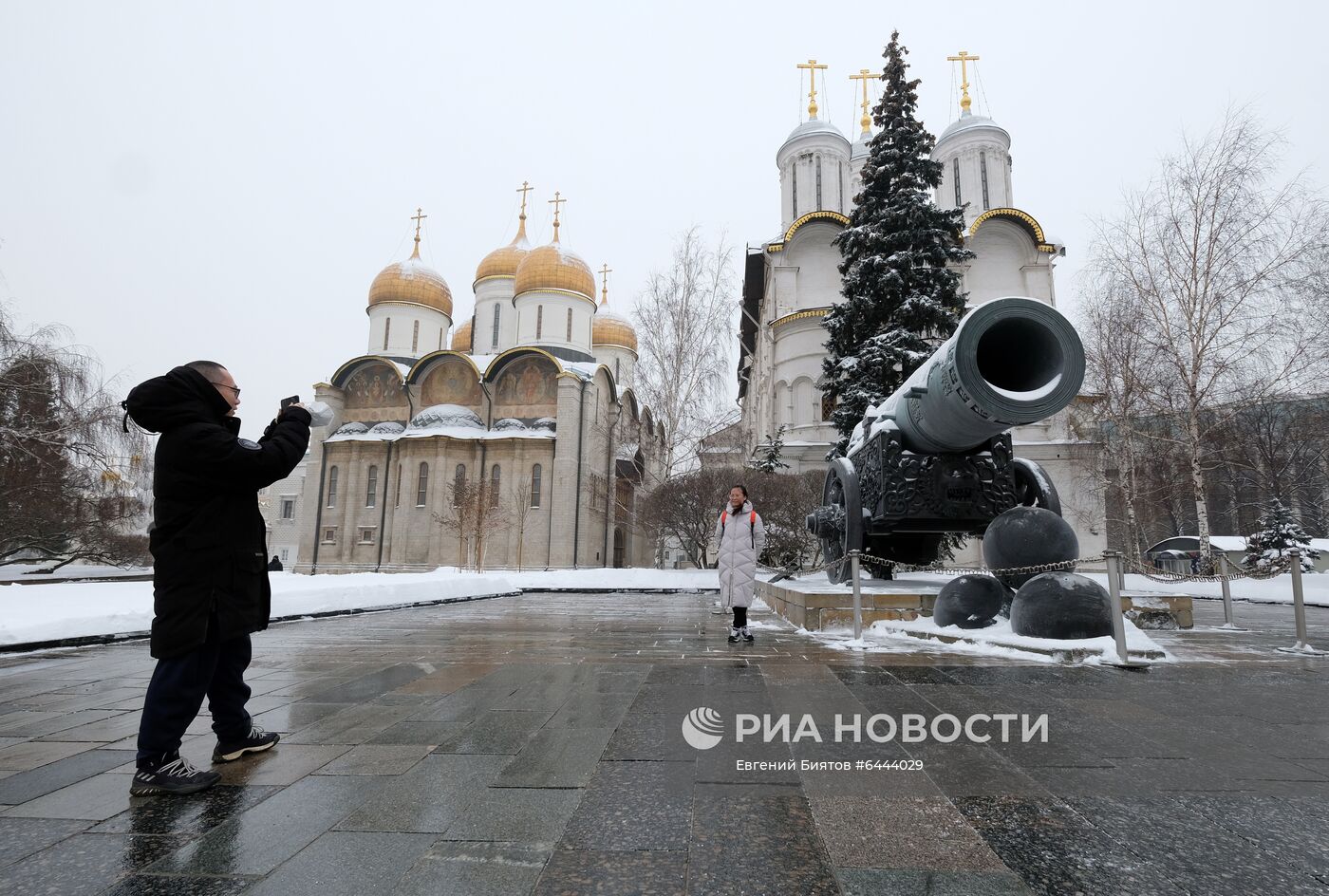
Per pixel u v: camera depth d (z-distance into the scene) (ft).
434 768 9.29
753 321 134.82
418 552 126.31
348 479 133.28
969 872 6.10
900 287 60.18
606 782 8.65
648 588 68.64
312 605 34.40
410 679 16.25
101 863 6.41
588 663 18.57
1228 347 59.16
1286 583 54.19
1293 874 6.02
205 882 6.00
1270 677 15.43
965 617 21.50
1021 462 28.02
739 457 90.89
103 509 83.20
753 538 23.18
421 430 131.44
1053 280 106.52
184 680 8.63
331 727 11.56
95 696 14.78
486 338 166.50
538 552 123.75
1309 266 54.65
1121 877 5.99
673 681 15.44
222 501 9.17
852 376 60.34
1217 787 8.35
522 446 127.65
